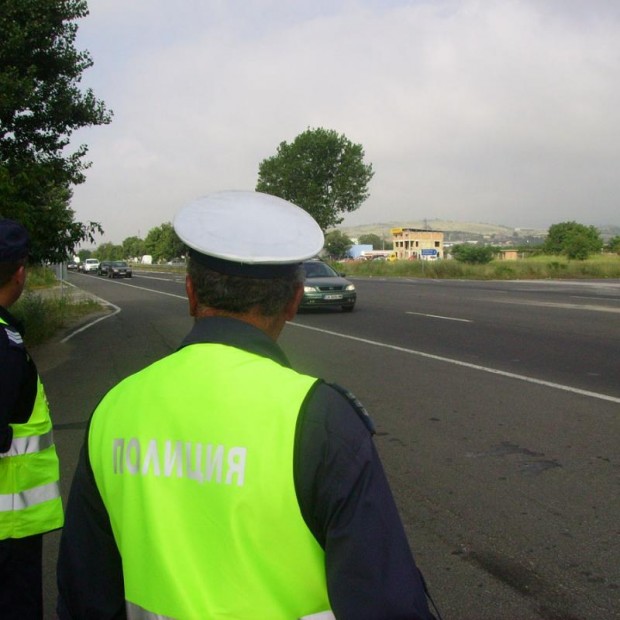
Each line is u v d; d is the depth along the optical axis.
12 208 10.67
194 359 1.41
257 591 1.21
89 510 1.45
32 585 2.32
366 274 58.12
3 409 2.17
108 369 11.16
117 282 53.88
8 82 11.92
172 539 1.26
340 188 66.94
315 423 1.27
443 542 4.20
